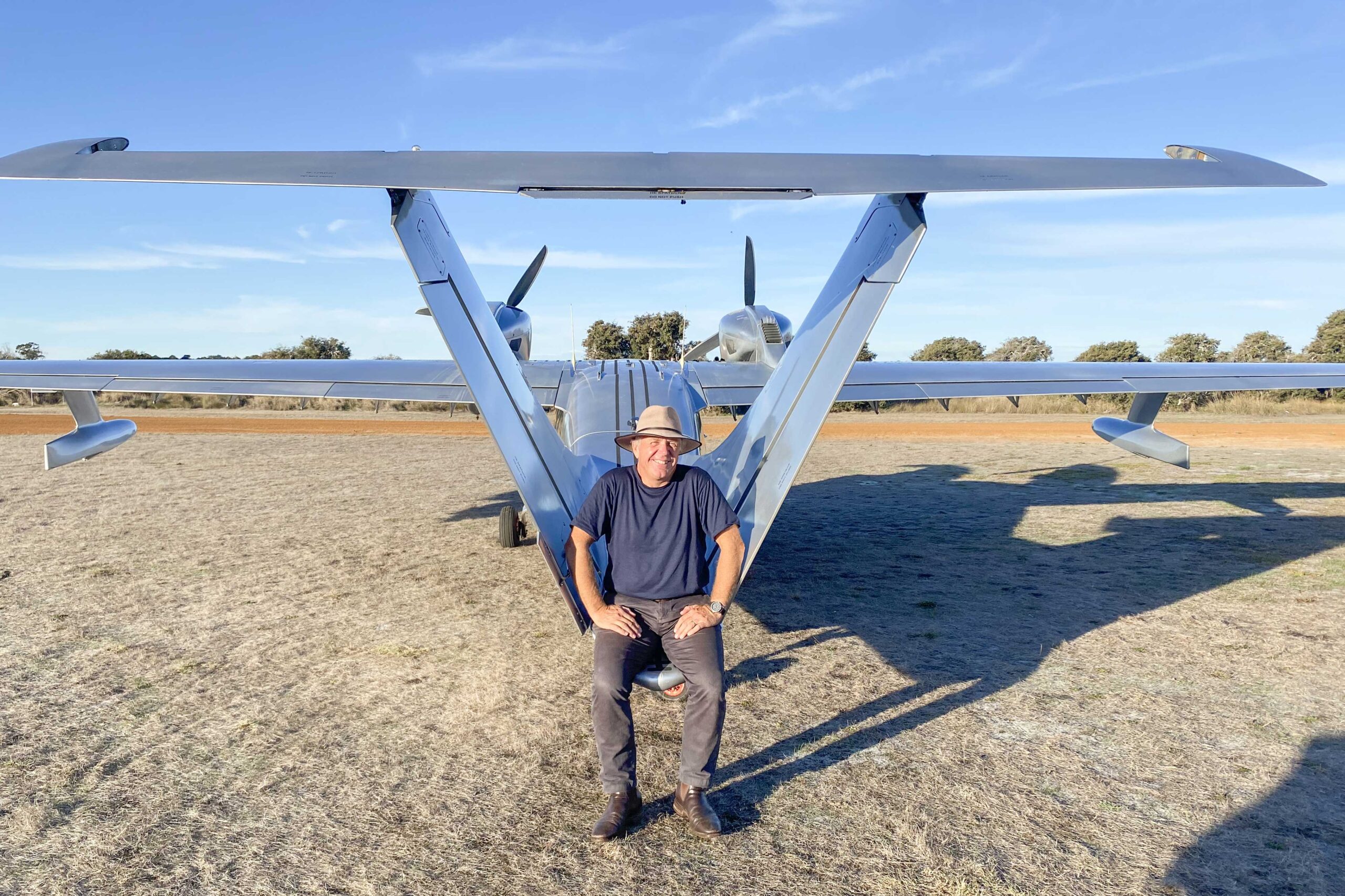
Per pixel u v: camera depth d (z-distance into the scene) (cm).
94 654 493
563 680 455
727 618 571
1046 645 507
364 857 282
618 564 322
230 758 359
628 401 572
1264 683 442
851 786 333
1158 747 366
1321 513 952
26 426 2211
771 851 285
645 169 249
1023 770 345
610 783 298
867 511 1003
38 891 262
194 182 223
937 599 614
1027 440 1972
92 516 928
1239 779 335
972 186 239
